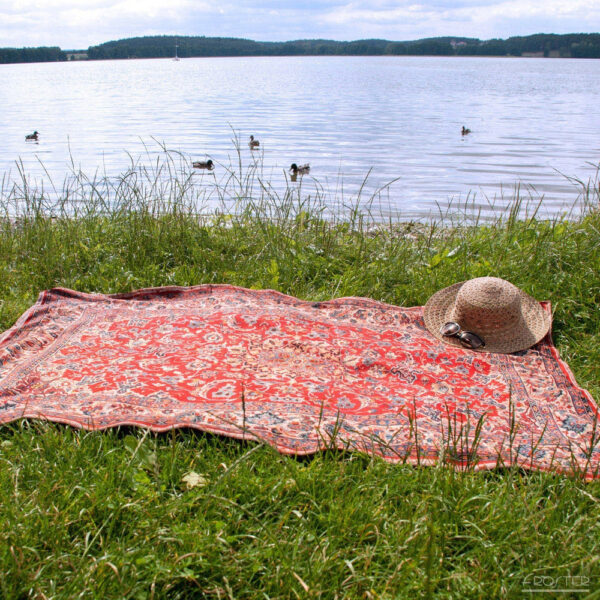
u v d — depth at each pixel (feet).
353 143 29.91
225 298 8.02
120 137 30.71
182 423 5.28
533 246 9.08
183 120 40.73
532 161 24.75
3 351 6.55
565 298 7.97
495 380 6.39
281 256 9.39
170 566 3.86
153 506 4.39
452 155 26.17
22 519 4.14
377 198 17.07
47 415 5.41
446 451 4.88
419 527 4.22
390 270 8.93
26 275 8.81
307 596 3.73
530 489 4.70
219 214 11.50
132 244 9.68
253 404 5.68
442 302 7.64
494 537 4.25
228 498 4.50
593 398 6.18
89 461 4.82
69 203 14.16
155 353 6.64
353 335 7.13
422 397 6.02
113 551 3.97
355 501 4.49
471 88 91.09
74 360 6.50
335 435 4.96
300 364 6.49
